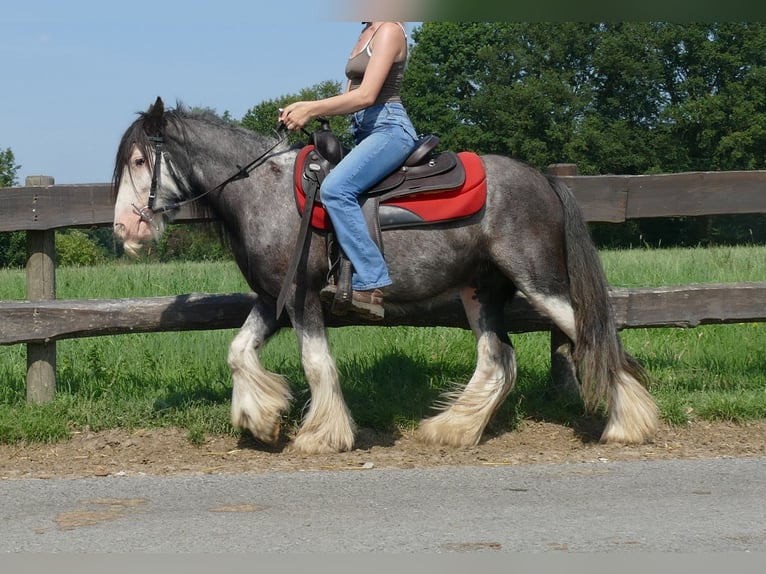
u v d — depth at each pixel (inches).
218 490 184.9
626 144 2252.7
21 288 435.8
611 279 420.8
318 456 218.5
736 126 2186.3
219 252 242.7
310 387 223.5
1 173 2488.9
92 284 405.1
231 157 220.1
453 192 216.2
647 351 316.2
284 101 1611.7
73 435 235.1
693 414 249.4
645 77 2268.7
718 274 426.9
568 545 149.4
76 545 150.8
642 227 1898.4
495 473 198.2
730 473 195.6
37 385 258.8
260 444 229.6
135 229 215.6
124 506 173.5
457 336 319.0
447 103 2378.2
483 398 229.9
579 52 2319.1
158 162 216.1
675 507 169.9
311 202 212.1
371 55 213.2
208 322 252.5
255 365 221.9
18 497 180.4
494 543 150.4
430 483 189.8
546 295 222.1
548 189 225.0
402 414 248.7
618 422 228.7
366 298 211.5
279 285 217.3
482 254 221.6
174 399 254.7
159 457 220.2
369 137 212.7
